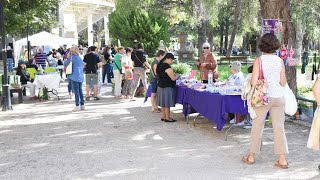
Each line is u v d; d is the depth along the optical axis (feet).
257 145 18.86
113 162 19.69
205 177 17.25
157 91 30.55
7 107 36.83
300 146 22.12
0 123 30.60
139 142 23.82
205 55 32.40
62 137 25.48
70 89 45.47
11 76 42.68
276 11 29.81
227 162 19.47
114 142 23.88
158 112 34.63
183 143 23.45
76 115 33.68
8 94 36.94
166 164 19.26
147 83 46.91
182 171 18.12
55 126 29.09
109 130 27.43
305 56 71.10
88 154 21.26
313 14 85.66
